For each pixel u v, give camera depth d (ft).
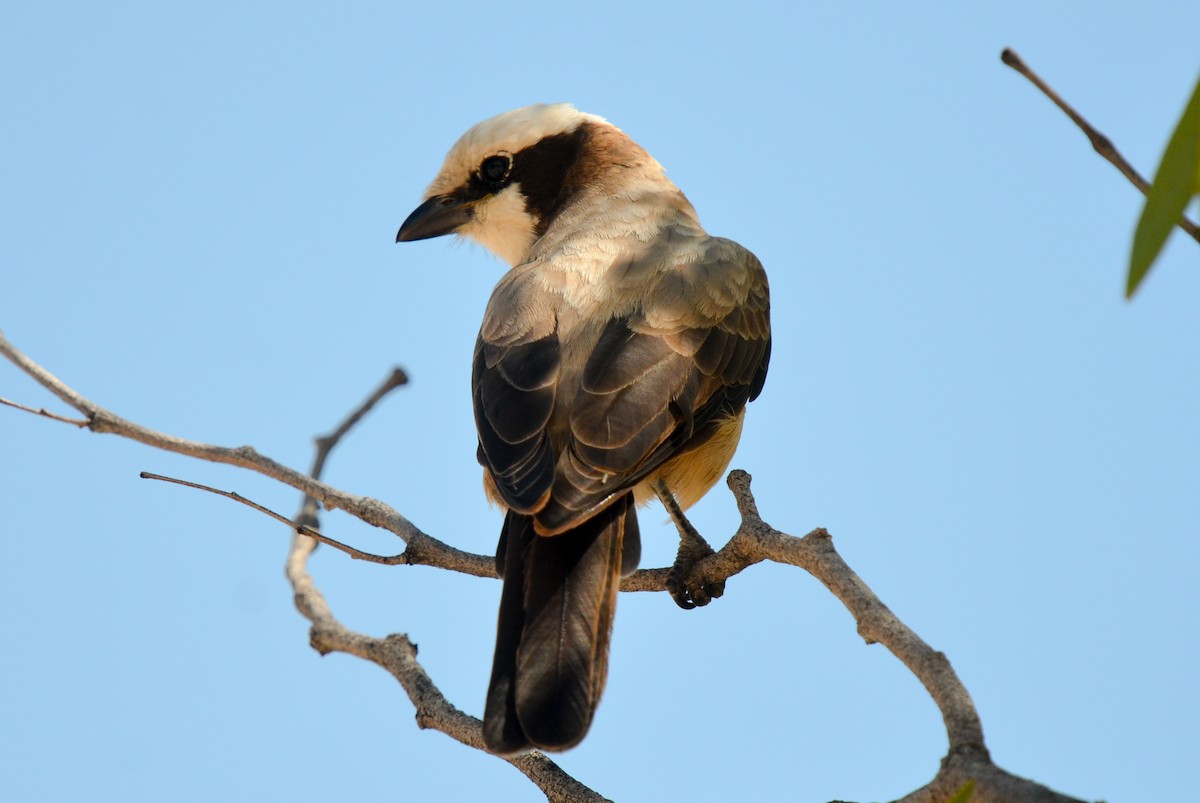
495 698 28.09
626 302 35.50
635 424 31.99
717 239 39.99
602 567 29.94
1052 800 18.51
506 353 34.30
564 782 28.53
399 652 32.65
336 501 35.12
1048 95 21.29
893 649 23.50
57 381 36.63
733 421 37.81
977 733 20.98
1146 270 16.24
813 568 26.78
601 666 28.76
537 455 31.37
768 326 39.47
